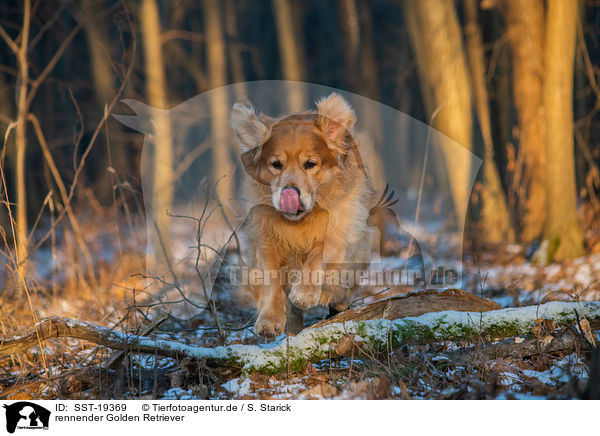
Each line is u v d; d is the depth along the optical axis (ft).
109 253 33.47
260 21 98.32
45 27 29.63
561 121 31.60
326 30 91.97
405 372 14.06
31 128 51.24
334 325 14.62
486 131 40.60
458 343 15.87
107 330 14.38
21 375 15.56
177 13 56.70
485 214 38.96
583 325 14.33
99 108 52.26
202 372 14.07
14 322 18.49
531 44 37.24
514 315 14.73
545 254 31.58
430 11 37.86
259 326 17.06
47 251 36.45
